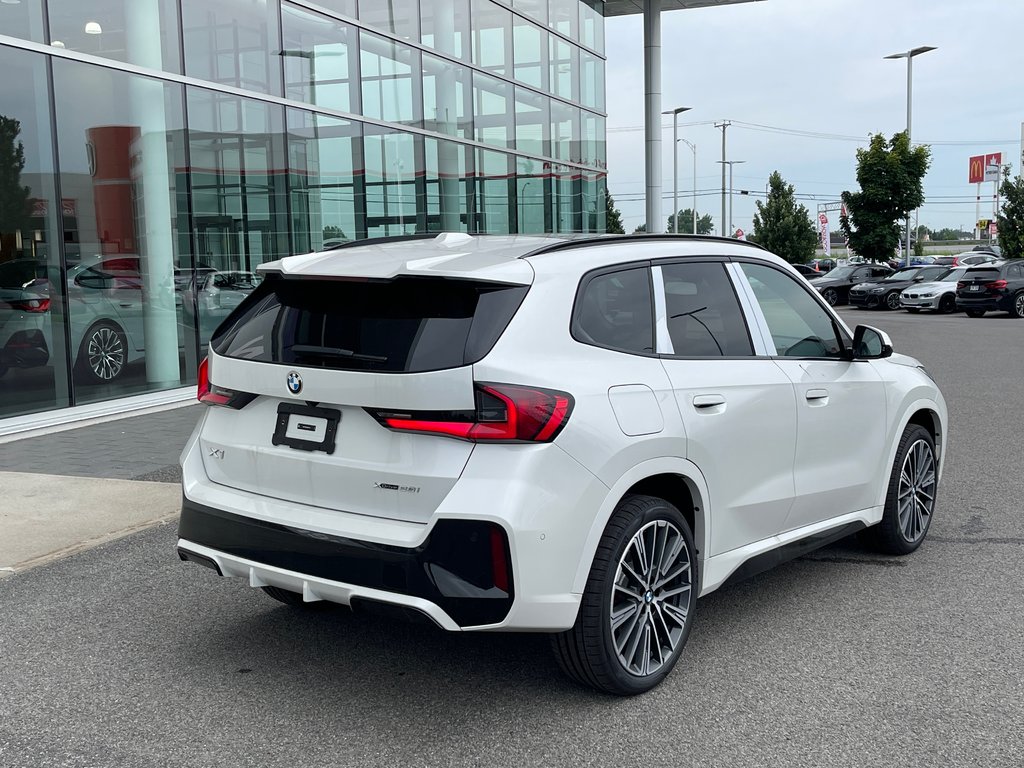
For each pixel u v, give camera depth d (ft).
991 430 30.48
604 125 76.95
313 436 11.45
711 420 12.65
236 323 12.69
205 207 38.19
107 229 34.04
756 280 14.71
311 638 13.96
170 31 36.35
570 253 12.15
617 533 11.34
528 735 10.96
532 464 10.44
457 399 10.45
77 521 19.88
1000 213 145.07
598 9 75.51
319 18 44.06
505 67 61.11
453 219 55.62
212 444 12.62
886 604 15.17
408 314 11.05
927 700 11.76
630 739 10.84
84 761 10.45
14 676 12.71
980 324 83.35
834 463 15.37
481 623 10.37
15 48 30.45
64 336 32.40
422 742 10.82
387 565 10.45
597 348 11.66
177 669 12.88
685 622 12.48
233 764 10.36
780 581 16.39
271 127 41.37
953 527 19.51
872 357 15.99
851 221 125.18
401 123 50.37
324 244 44.78
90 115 33.24
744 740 10.80
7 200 30.37
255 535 11.55
